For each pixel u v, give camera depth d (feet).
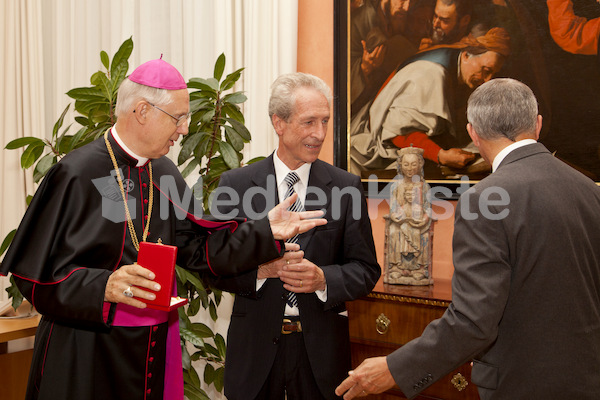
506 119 4.90
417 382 4.82
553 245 4.35
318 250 6.05
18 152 13.46
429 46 8.73
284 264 5.68
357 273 5.95
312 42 10.23
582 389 4.27
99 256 5.15
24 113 13.56
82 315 4.70
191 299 8.97
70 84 13.23
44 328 5.24
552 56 7.68
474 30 8.30
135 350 5.32
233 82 8.70
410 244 7.82
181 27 11.75
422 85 8.82
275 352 5.76
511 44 8.00
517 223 4.42
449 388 7.00
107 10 12.69
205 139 8.66
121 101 5.26
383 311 7.40
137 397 5.34
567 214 4.43
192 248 6.00
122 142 5.42
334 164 9.88
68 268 4.92
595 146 7.38
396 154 9.14
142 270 4.53
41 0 13.48
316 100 5.75
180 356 5.96
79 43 13.05
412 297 7.10
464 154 8.46
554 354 4.32
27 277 4.77
